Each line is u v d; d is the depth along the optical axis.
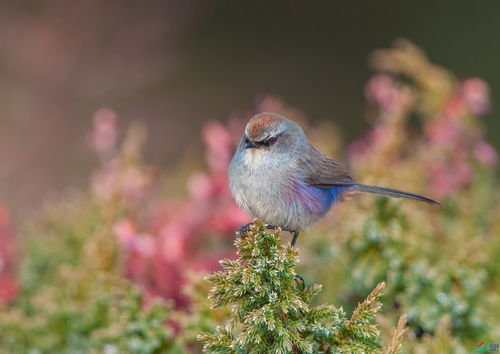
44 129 21.11
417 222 8.50
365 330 5.38
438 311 7.56
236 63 25.50
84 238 9.91
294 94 24.98
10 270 10.17
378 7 26.53
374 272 7.92
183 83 24.23
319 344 5.46
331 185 8.37
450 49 24.38
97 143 10.34
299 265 9.10
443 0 25.56
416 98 11.41
